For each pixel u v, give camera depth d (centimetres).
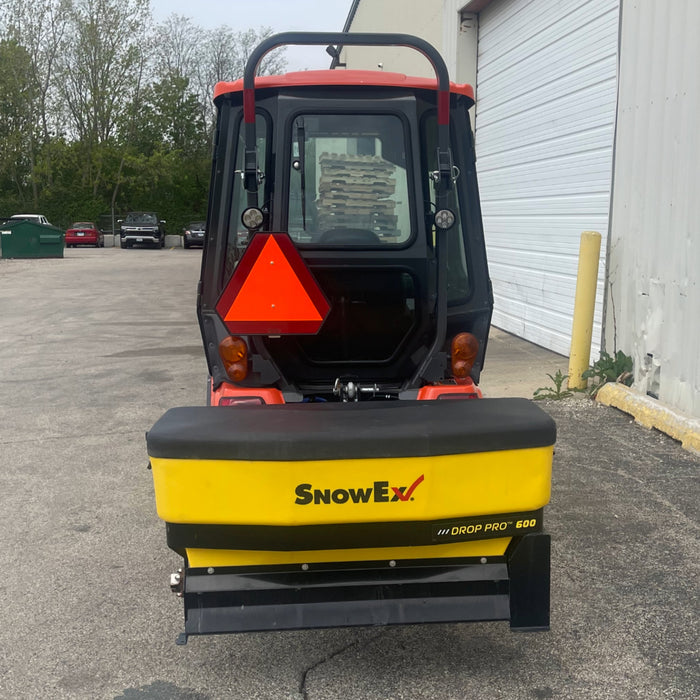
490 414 302
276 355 404
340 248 396
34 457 600
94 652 337
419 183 395
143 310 1508
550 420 295
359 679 315
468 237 410
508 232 1100
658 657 327
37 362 984
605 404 692
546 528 451
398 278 402
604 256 777
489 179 1172
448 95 358
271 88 388
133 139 5544
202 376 888
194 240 4406
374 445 279
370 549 300
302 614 294
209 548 291
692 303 590
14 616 368
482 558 305
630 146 687
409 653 334
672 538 437
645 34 658
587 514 469
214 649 339
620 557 416
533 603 301
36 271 2553
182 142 6194
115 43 5306
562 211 908
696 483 515
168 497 283
